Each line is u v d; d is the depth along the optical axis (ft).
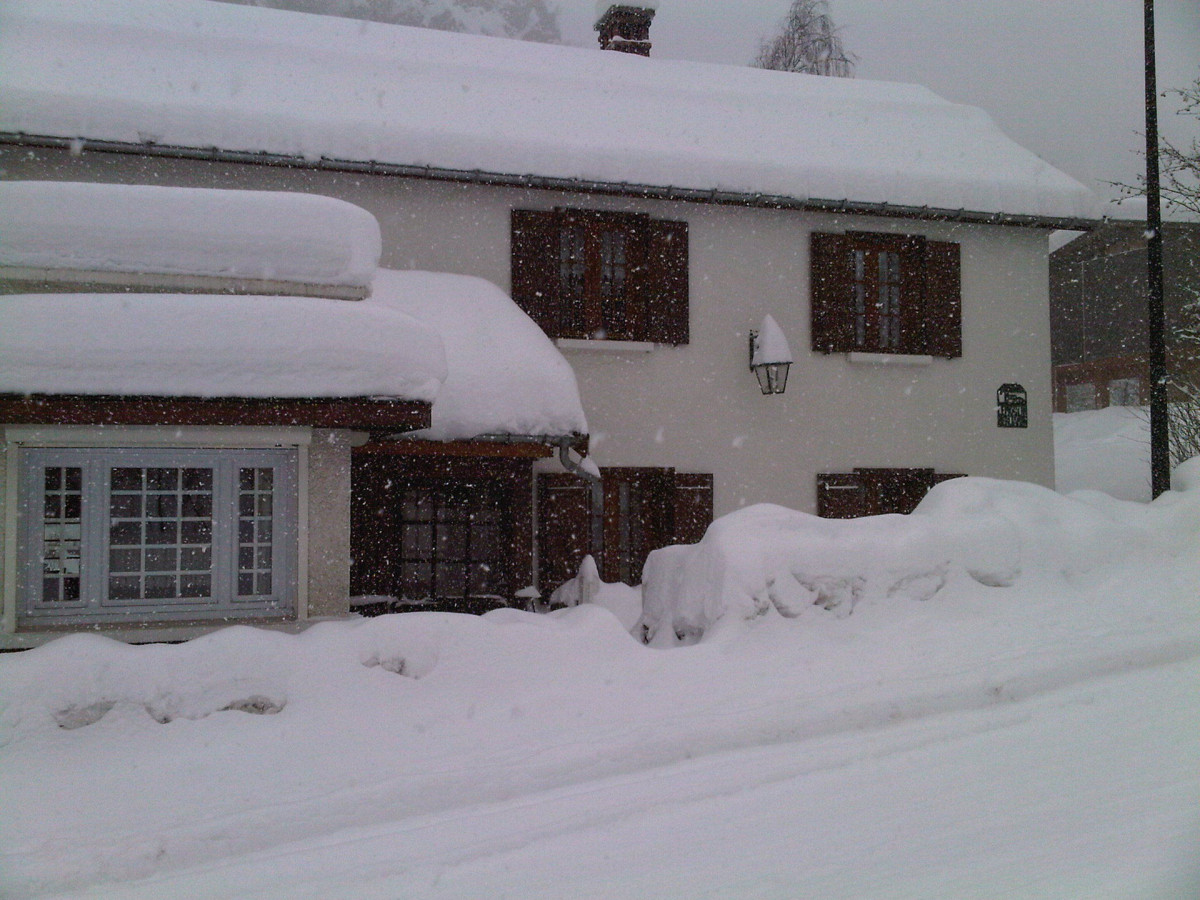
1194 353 55.52
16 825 14.32
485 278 36.78
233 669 18.01
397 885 12.07
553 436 30.91
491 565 34.88
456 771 16.52
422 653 19.65
